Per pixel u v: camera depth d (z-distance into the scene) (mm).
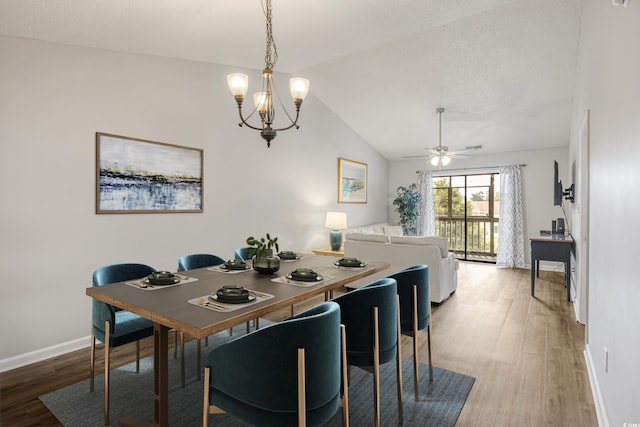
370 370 1901
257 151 4582
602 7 2070
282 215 4996
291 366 1311
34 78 2639
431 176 7727
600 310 2148
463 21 3648
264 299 1750
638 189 1292
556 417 2031
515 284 5340
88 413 2061
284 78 4992
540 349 2963
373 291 1855
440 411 2100
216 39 3029
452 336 3260
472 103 5285
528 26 3631
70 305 2867
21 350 2627
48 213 2727
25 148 2602
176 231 3619
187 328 1398
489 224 7504
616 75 1679
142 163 3303
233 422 2014
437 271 4184
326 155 5934
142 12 2332
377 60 4531
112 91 3084
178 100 3615
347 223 6562
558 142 6324
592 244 2572
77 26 2461
